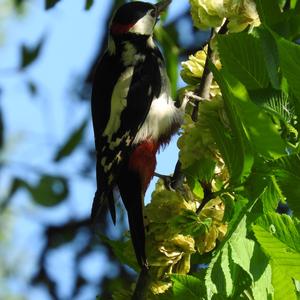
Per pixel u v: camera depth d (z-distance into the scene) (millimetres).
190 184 7891
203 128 7676
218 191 7289
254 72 6965
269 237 6645
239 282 6875
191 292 7145
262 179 6871
